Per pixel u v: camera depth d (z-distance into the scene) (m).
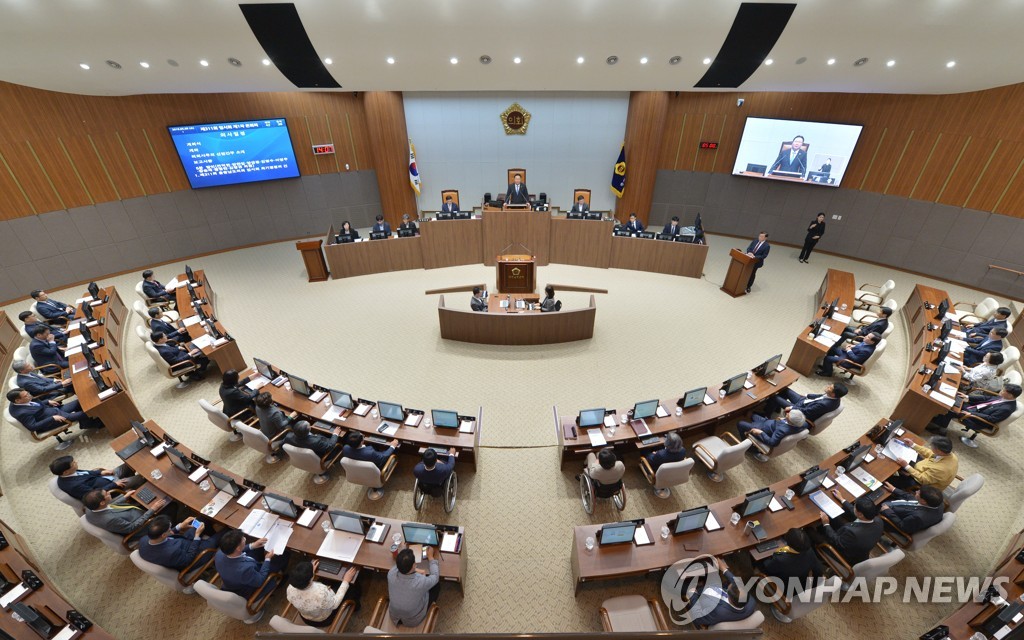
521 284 11.64
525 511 6.12
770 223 15.73
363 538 4.93
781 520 5.09
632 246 13.51
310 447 6.10
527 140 17.20
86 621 4.25
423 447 6.57
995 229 11.62
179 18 7.69
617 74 10.16
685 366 9.21
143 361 9.43
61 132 11.86
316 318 11.12
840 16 7.72
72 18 7.38
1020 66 8.61
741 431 6.88
